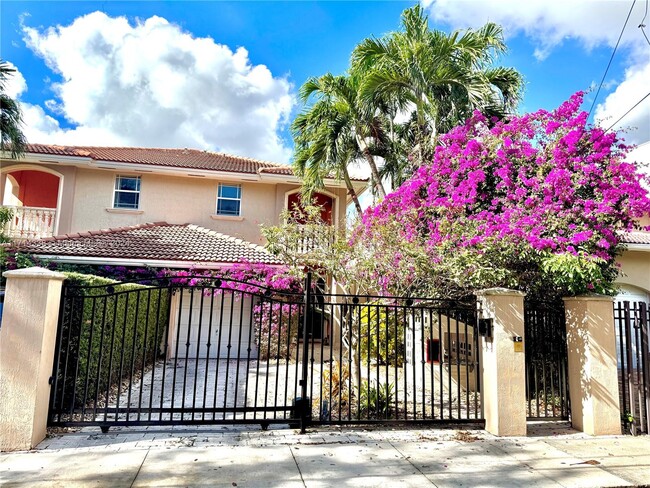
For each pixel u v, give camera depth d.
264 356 12.67
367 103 11.56
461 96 10.68
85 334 6.69
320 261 7.70
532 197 7.24
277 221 16.62
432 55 10.73
